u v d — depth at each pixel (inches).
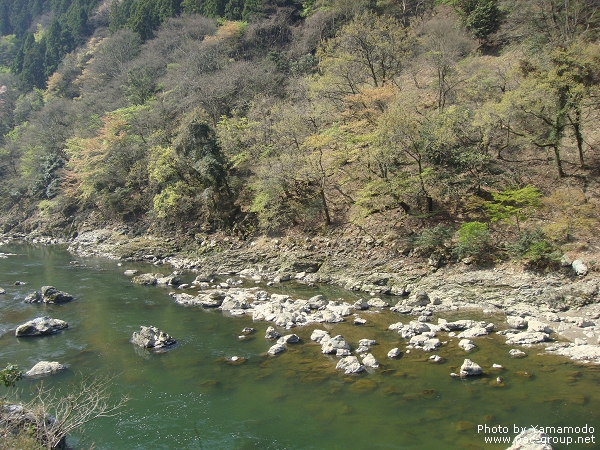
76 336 691.4
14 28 4370.1
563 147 1045.8
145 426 422.9
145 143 1713.8
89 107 2301.9
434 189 1050.1
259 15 2436.0
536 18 1518.2
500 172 1032.8
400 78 1568.7
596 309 669.9
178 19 2701.8
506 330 631.2
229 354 595.8
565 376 477.7
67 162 2000.5
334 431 399.5
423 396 450.0
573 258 768.3
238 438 397.1
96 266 1275.8
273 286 976.3
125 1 3307.1
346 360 534.0
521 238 832.3
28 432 348.5
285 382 503.2
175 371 548.4
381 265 968.3
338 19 2185.0
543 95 920.3
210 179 1371.8
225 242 1327.5
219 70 2044.8
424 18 2038.6
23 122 2824.8
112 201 1700.3
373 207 1075.3
